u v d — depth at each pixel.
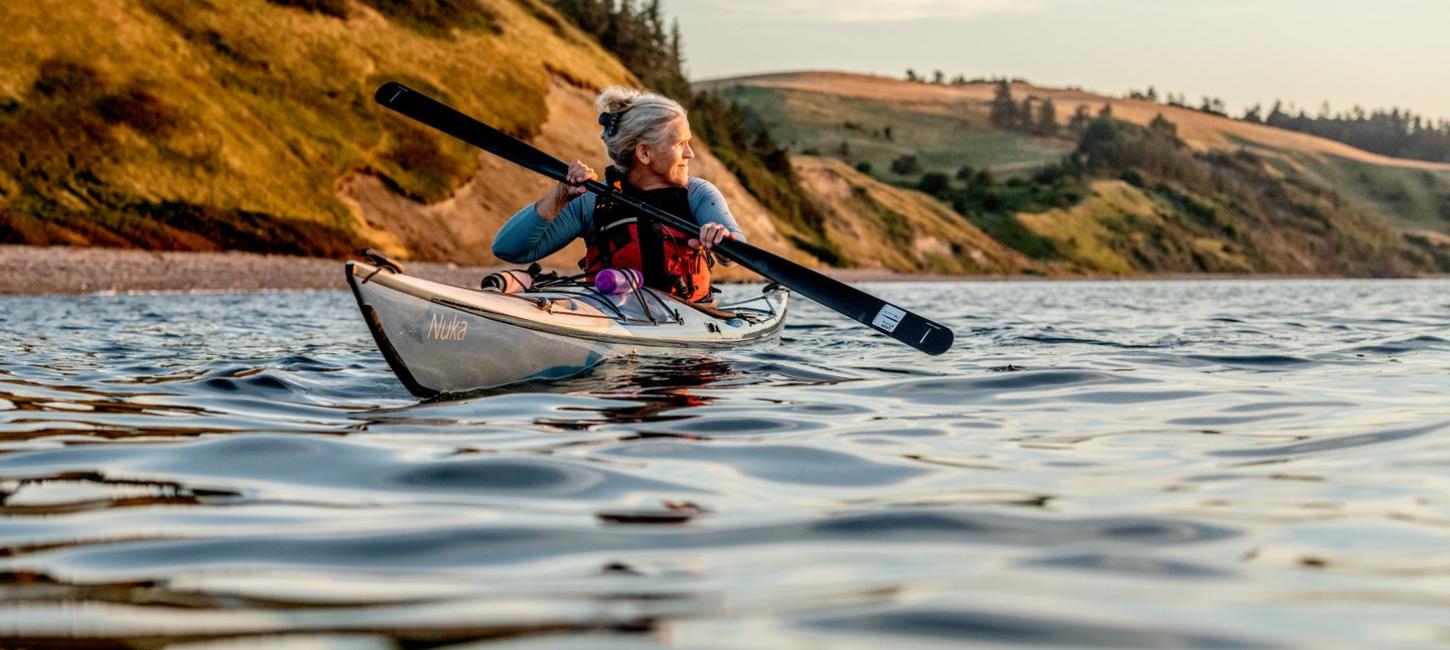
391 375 5.64
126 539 2.43
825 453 3.46
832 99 185.38
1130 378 5.43
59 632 1.83
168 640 1.78
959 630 1.79
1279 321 11.92
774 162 72.38
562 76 51.12
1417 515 2.56
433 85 45.16
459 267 37.38
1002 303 20.75
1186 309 16.75
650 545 2.38
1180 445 3.61
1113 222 108.56
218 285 25.58
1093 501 2.76
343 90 42.19
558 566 2.21
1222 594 1.98
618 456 3.38
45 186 32.47
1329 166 190.12
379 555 2.31
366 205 38.72
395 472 3.15
